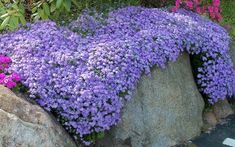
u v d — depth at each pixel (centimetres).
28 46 172
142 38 185
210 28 217
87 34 188
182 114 190
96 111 157
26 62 167
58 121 160
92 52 171
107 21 197
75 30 192
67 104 158
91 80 161
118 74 166
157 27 198
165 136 182
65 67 166
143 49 179
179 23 205
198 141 190
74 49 176
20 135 138
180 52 198
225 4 296
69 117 158
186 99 194
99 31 190
